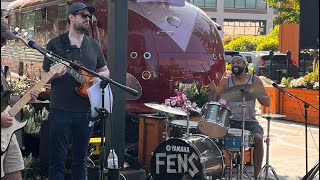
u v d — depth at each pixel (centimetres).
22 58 1030
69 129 480
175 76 771
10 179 408
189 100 707
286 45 1759
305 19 542
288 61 1708
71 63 446
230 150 594
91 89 455
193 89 738
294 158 805
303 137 988
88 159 571
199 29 806
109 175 491
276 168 742
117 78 555
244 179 661
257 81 651
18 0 1157
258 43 3012
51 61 461
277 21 1706
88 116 479
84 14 480
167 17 783
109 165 491
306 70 1672
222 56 835
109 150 542
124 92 558
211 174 561
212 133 579
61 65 442
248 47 3056
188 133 584
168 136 643
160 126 650
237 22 4241
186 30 790
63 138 477
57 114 477
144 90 761
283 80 1243
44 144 595
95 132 675
